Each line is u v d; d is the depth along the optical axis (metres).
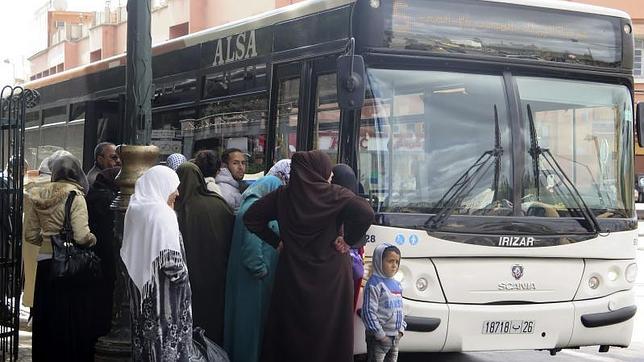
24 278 9.12
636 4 31.77
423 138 6.70
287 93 7.64
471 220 6.64
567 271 6.91
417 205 6.57
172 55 9.78
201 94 9.12
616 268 7.12
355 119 6.56
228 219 6.54
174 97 9.70
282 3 27.41
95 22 42.91
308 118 7.24
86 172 11.99
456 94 6.84
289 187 5.73
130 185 5.95
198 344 5.39
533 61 7.10
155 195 4.91
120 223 5.96
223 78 8.72
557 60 7.21
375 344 6.27
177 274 4.80
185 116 9.43
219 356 5.51
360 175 6.53
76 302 6.88
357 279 6.22
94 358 6.25
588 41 7.35
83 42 45.19
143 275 4.80
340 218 5.65
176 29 34.75
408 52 6.73
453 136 6.77
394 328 6.21
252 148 8.10
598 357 8.45
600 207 7.14
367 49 6.63
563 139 7.12
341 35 6.92
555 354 7.82
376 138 6.59
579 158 7.16
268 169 7.79
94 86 12.03
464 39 6.91
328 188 5.63
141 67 6.07
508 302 6.71
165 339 4.79
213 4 32.38
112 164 8.52
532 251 6.76
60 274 6.54
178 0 34.00
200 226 6.41
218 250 6.45
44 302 6.89
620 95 7.46
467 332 6.55
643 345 9.15
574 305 6.89
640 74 32.16
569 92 7.24
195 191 6.48
